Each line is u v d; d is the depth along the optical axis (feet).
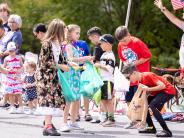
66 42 34.30
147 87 31.53
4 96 48.26
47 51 31.35
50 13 102.01
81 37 98.37
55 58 31.40
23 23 104.68
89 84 34.58
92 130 34.83
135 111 33.40
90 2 98.32
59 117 41.98
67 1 99.50
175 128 36.47
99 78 34.81
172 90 31.76
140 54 35.06
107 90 36.35
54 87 31.55
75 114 34.35
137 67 35.06
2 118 40.93
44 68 31.48
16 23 45.37
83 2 98.22
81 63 36.83
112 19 100.12
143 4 97.71
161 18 98.22
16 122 38.45
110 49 36.86
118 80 37.78
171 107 44.73
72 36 34.40
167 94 31.58
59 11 100.78
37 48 110.63
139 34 98.02
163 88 31.27
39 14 103.86
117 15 100.42
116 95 44.73
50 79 31.45
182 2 38.45
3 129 34.65
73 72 33.83
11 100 44.73
